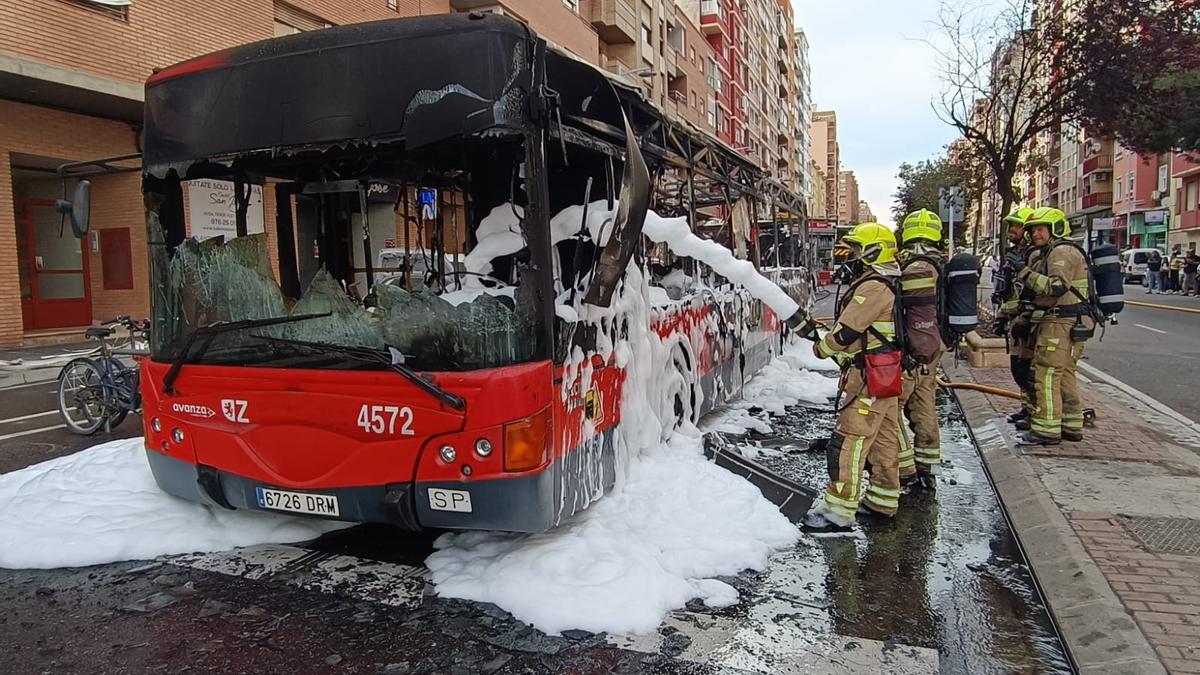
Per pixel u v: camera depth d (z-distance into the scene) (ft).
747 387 30.45
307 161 12.88
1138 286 128.36
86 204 13.91
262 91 12.59
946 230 85.66
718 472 17.03
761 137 242.78
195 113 13.15
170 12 47.06
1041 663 10.67
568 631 11.20
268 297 12.99
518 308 11.72
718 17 180.04
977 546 15.05
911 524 16.28
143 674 10.18
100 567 13.48
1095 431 22.58
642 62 123.54
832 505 15.89
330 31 12.20
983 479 19.70
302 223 15.61
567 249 13.80
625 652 10.71
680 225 16.37
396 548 14.21
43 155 44.96
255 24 53.11
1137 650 10.14
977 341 36.52
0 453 21.75
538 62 11.71
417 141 11.65
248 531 14.52
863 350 15.42
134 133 50.14
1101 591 11.85
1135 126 52.31
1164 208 148.46
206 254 13.52
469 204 13.93
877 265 15.51
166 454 14.25
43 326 49.16
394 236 15.44
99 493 16.19
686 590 12.39
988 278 128.16
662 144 18.67
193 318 13.70
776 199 35.09
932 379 18.54
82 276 51.16
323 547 14.30
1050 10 45.16
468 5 75.97
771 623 11.66
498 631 11.25
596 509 14.66
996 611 12.28
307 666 10.37
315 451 12.44
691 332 21.06
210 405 13.41
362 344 12.16
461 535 14.32
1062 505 15.92
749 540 14.20
